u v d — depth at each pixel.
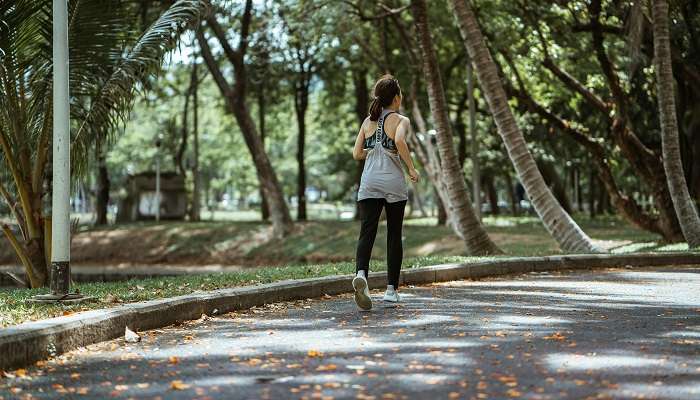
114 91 12.01
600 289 10.48
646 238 25.36
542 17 23.38
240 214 78.94
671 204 21.84
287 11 27.20
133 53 12.02
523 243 27.45
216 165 71.62
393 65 32.69
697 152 21.42
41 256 12.65
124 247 35.88
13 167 12.40
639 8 17.17
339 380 5.05
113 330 6.79
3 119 12.25
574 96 27.94
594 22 21.70
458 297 9.62
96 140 12.44
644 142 23.42
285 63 36.62
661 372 5.18
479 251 17.53
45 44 12.07
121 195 50.03
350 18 24.28
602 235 28.62
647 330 6.90
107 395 4.78
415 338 6.58
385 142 8.55
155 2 25.86
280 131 50.75
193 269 29.97
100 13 12.36
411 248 29.34
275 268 12.69
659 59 17.52
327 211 80.19
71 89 12.31
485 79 16.92
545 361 5.55
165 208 47.22
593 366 5.38
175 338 6.86
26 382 5.16
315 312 8.43
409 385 4.89
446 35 27.89
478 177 26.36
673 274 12.92
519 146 16.94
